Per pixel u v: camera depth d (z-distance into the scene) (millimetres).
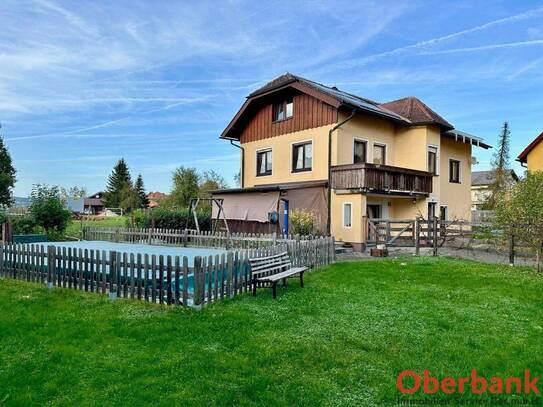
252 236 14844
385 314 6477
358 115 18844
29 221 19125
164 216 22375
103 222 37000
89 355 4633
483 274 10258
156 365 4348
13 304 6879
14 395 3732
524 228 11406
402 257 13758
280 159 20422
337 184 17266
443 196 22672
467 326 5945
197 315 6180
